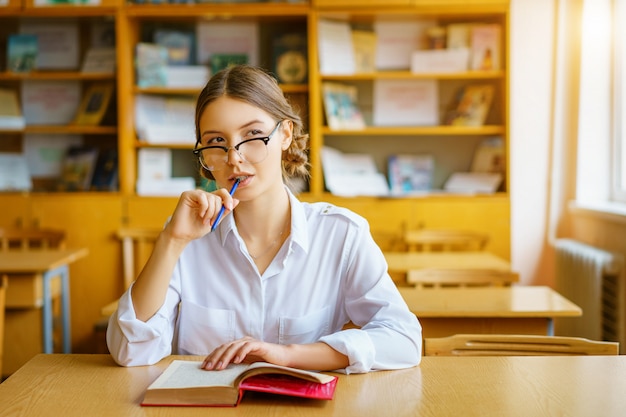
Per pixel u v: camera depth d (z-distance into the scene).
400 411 1.29
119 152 4.65
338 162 4.84
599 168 4.56
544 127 4.81
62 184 4.86
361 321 1.65
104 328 3.66
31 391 1.40
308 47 4.61
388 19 4.76
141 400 1.35
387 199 4.60
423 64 4.71
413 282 3.14
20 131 4.77
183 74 4.74
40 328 3.72
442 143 4.93
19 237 4.45
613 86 4.46
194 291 1.64
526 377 1.48
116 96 4.88
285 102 1.58
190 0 4.61
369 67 4.82
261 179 1.52
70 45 4.91
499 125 4.81
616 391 1.39
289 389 1.32
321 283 1.63
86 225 4.65
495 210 4.59
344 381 1.44
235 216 1.63
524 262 4.88
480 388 1.41
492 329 2.70
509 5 4.48
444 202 4.60
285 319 1.61
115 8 4.57
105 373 1.50
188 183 4.77
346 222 1.65
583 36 4.49
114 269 4.65
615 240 4.01
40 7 4.57
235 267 1.63
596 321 3.86
